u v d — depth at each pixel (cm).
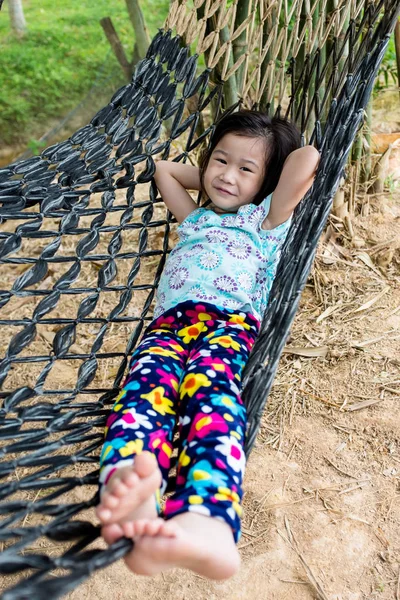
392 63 439
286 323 155
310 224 172
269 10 226
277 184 207
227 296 193
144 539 123
